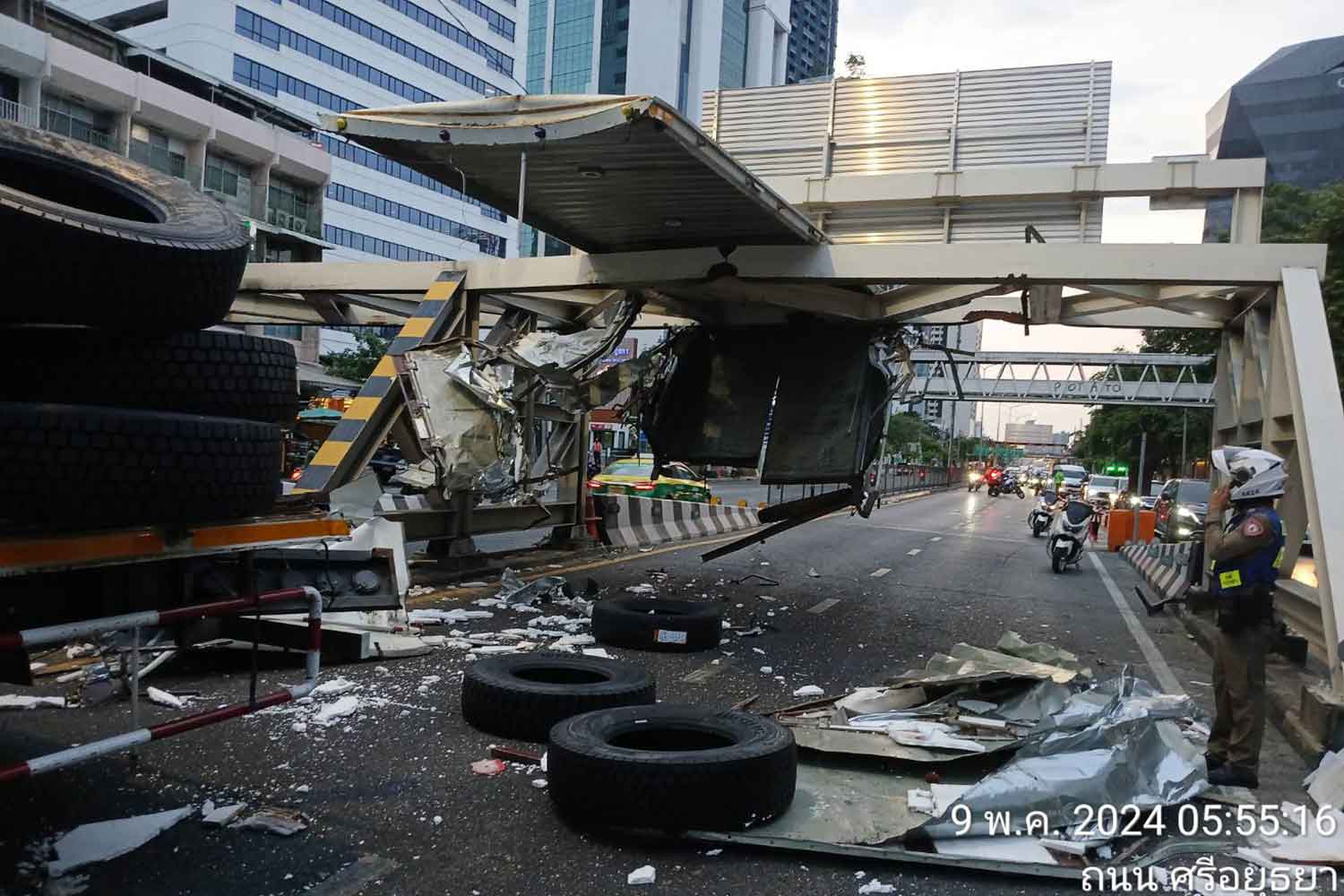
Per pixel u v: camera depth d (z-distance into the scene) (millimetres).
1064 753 4754
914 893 3775
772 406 10969
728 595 11289
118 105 41438
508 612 9344
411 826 4180
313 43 72375
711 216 9023
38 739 4938
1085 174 10281
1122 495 38781
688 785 4098
